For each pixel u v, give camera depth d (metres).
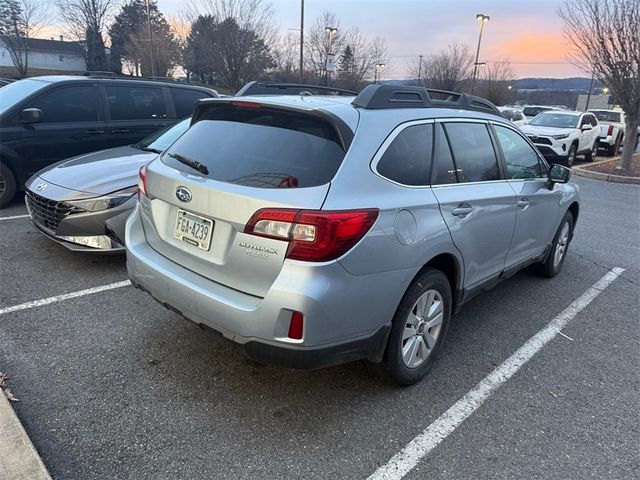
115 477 2.38
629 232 7.60
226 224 2.67
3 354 3.33
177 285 2.83
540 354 3.77
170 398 2.98
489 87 49.94
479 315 4.39
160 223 3.13
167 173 3.03
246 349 2.59
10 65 58.06
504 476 2.53
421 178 3.07
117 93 7.61
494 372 3.48
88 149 7.29
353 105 2.96
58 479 2.35
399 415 2.95
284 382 3.20
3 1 41.28
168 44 39.91
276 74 30.80
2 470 2.24
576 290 5.08
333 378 3.28
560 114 16.55
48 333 3.62
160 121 8.04
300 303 2.42
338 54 36.69
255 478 2.43
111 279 4.59
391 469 2.54
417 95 3.31
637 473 2.60
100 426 2.71
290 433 2.75
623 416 3.07
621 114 21.48
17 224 6.05
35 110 6.62
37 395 2.93
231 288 2.68
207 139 3.09
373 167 2.75
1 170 6.64
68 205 4.57
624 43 13.05
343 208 2.51
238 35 23.67
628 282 5.37
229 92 24.56
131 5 48.03
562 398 3.22
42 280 4.50
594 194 11.23
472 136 3.66
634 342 4.03
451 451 2.69
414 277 2.97
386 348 2.99
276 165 2.68
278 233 2.46
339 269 2.49
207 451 2.58
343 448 2.66
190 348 3.52
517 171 4.19
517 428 2.90
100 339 3.58
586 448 2.77
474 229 3.42
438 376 3.39
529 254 4.57
